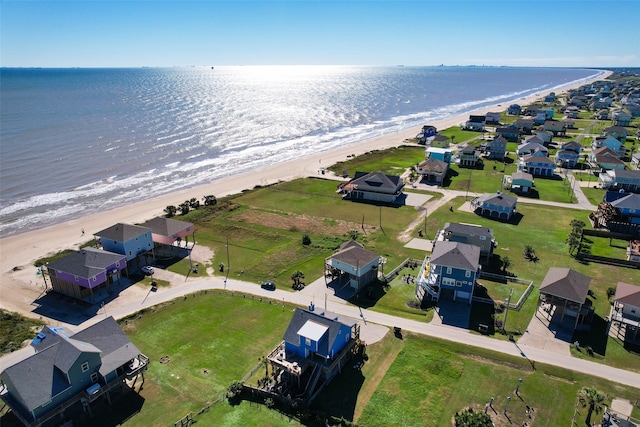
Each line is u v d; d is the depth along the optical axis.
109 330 47.72
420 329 54.75
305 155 157.25
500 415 41.38
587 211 97.69
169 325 56.69
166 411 42.69
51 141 162.12
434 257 60.94
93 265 63.97
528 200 105.44
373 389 45.00
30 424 38.53
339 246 80.31
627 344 51.78
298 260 75.06
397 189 106.62
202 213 98.81
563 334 53.62
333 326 46.88
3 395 41.12
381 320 56.75
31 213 99.56
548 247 79.00
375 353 50.47
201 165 142.00
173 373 47.81
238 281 68.00
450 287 60.59
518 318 57.06
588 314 55.84
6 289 66.69
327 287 65.69
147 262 74.50
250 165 143.50
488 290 64.31
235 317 58.31
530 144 144.12
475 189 114.19
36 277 70.44
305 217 96.31
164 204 105.31
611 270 70.44
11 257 78.25
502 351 50.44
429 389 44.94
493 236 77.12
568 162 135.75
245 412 42.41
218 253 78.31
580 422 40.53
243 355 50.72
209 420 41.50
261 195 112.25
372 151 158.75
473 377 46.50
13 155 142.12
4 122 196.12
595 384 45.31
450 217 94.31
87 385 42.66
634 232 83.19
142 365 46.31
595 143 146.88
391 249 79.12
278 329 55.50
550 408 42.28
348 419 41.16
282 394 44.41
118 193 113.88
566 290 54.91
